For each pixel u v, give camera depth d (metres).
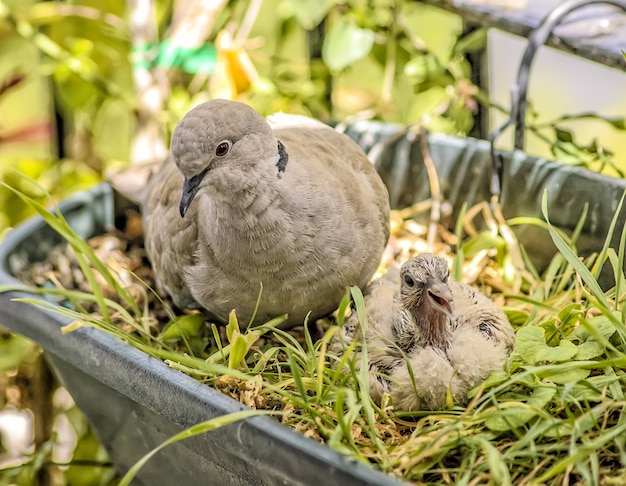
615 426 2.00
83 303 2.99
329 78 3.67
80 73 3.61
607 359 2.22
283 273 2.53
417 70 3.36
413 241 3.17
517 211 2.96
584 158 3.09
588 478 1.83
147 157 3.71
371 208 2.68
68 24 3.73
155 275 2.95
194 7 3.59
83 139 3.87
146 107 3.69
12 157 4.04
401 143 3.21
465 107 3.28
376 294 2.49
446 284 2.27
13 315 2.51
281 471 1.87
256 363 2.46
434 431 2.09
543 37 2.78
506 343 2.38
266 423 1.91
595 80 4.66
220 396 2.02
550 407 2.17
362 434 2.15
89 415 2.54
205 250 2.60
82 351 2.30
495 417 2.06
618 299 2.38
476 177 3.09
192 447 2.14
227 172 2.42
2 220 3.75
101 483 3.33
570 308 2.39
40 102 4.52
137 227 3.28
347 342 2.41
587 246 2.80
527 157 2.90
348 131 3.33
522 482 1.95
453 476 2.02
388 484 1.72
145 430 2.30
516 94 2.83
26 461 3.38
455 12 3.09
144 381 2.15
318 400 2.15
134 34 3.62
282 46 3.98
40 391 3.32
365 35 3.43
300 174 2.51
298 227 2.49
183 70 3.80
